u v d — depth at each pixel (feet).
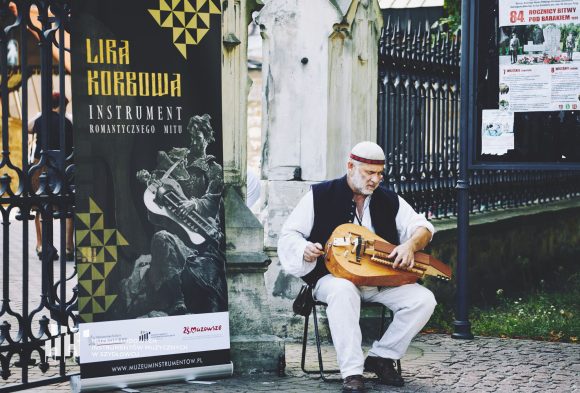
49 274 17.40
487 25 21.49
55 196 17.20
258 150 58.39
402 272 16.84
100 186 16.37
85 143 16.24
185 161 17.11
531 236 31.78
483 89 21.63
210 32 17.26
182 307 16.99
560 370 18.63
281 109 21.84
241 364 17.88
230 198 18.78
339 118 21.79
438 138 26.50
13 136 50.98
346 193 17.47
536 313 24.52
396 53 23.95
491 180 30.66
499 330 22.50
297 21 21.61
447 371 18.42
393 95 23.91
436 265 17.06
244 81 19.01
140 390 16.46
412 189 25.04
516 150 21.45
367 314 21.45
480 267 27.63
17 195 16.61
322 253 16.87
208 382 17.11
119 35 16.48
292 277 21.48
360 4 21.74
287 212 21.72
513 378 17.90
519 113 21.36
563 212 34.14
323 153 21.52
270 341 17.99
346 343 16.48
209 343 17.24
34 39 46.88
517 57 21.30
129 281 16.52
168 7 16.89
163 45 16.88
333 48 21.57
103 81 16.38
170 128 16.98
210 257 17.29
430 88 25.88
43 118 16.88
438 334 22.35
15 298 26.78
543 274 32.55
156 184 16.84
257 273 18.51
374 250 16.80
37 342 17.01
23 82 16.58
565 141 21.11
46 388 16.85
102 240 16.34
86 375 16.08
